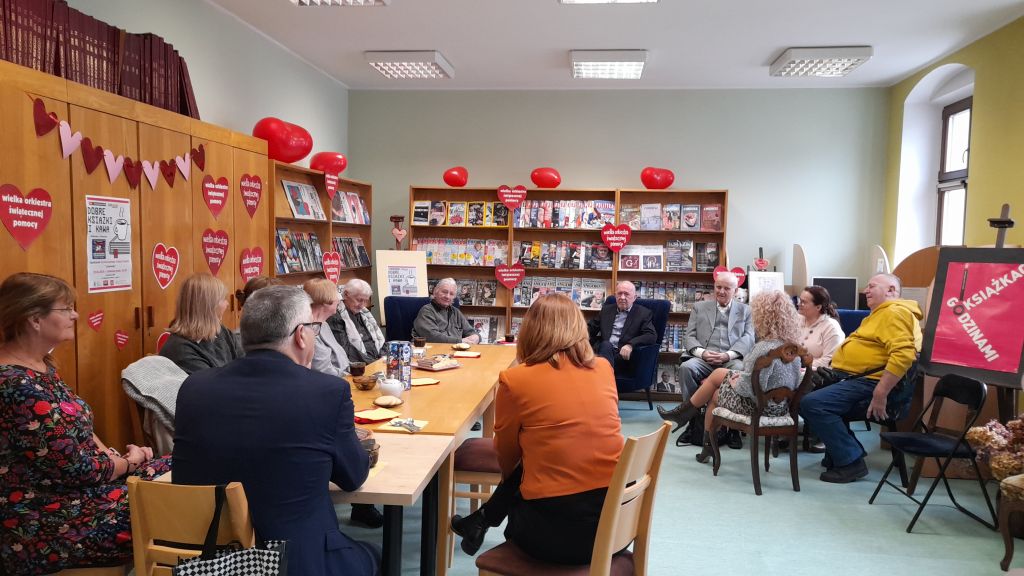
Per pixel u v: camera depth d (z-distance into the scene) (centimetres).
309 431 154
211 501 146
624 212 655
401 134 692
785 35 496
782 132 652
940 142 607
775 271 657
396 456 200
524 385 194
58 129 269
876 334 407
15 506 192
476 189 668
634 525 192
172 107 356
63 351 272
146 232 321
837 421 400
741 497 375
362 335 446
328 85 647
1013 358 355
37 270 260
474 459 281
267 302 165
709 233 650
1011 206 458
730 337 518
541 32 499
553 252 663
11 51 261
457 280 685
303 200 515
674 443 484
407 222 693
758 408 378
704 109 658
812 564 293
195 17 437
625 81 647
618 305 566
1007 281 368
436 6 446
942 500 371
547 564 187
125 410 307
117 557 199
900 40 505
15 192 249
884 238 644
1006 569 288
